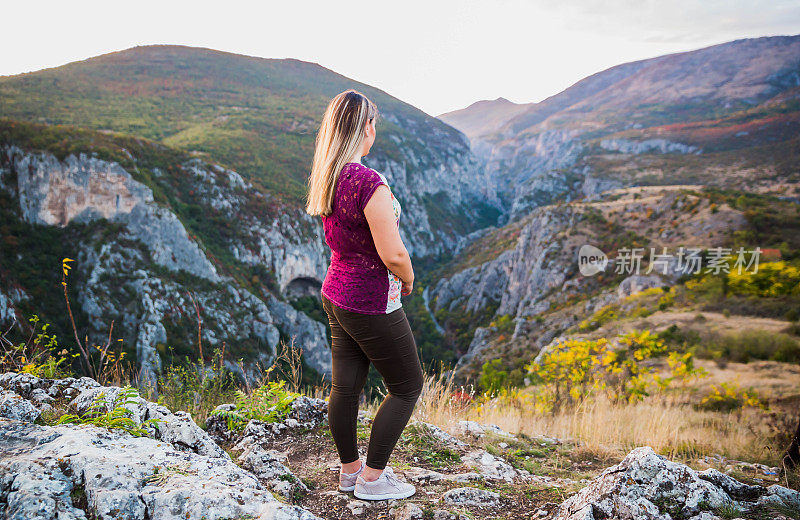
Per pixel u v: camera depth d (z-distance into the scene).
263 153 112.19
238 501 1.41
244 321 55.50
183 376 3.90
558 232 81.00
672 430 4.72
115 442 1.73
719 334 22.27
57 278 49.41
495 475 2.72
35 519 1.19
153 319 46.59
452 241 163.00
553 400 6.18
